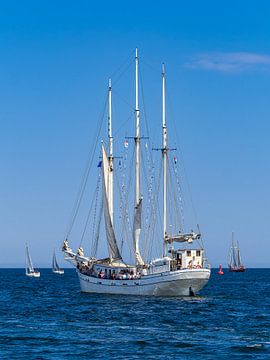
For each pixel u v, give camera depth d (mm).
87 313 127500
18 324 110438
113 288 165000
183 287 154750
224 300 162500
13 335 97688
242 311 133875
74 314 126125
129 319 117250
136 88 178750
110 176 182625
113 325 108938
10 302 160625
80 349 86938
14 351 85812
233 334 99250
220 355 83750
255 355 84062
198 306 141750
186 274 152625
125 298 157875
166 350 86438
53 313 128625
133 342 91500
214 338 95438
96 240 182125
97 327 106438
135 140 175875
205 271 154250
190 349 87125
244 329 104562
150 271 161125
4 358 81938
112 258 175750
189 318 118938
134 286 160500
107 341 92500
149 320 115562
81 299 160125
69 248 182375
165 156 168375
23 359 81375
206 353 84812
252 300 167125
